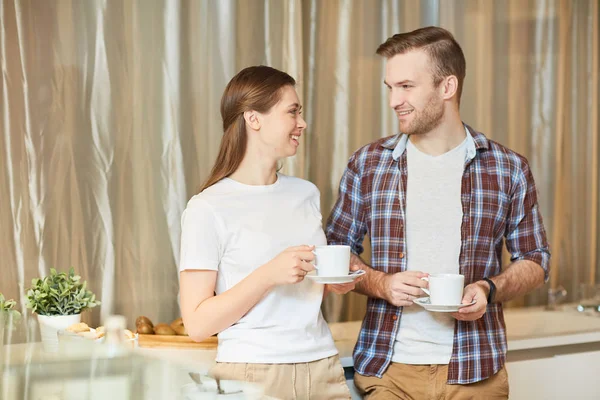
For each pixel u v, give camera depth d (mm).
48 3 2305
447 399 1888
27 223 2289
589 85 3166
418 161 1983
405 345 1922
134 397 1148
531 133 3078
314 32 2691
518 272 1943
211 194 1673
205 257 1618
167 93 2455
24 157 2287
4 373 1187
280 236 1681
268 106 1682
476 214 1950
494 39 2990
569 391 2465
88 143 2363
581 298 3004
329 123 2719
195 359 2029
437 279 1687
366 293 1934
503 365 1951
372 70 2775
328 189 2723
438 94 1929
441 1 2879
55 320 2033
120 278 2404
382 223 1980
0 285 2262
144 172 2436
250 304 1584
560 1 3094
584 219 3162
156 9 2438
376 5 2775
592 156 3170
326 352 1706
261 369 1618
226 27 2518
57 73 2320
